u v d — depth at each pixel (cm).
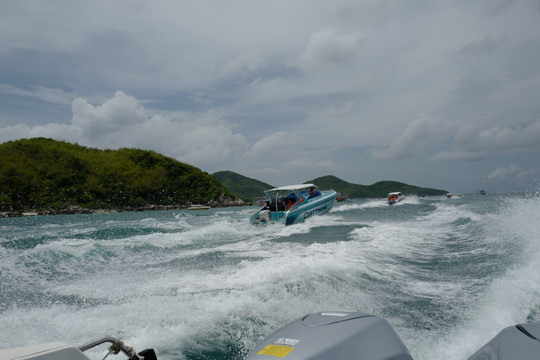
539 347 98
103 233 1359
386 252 680
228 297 412
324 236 1013
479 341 276
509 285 395
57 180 10212
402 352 119
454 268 530
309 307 376
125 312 370
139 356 132
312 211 1567
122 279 540
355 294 416
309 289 436
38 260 688
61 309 389
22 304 411
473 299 375
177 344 291
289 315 355
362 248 730
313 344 114
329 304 385
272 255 715
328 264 557
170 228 1514
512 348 102
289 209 1420
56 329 327
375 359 111
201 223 1819
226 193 12725
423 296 402
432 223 1218
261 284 462
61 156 11331
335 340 116
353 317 137
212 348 284
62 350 90
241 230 1279
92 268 635
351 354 110
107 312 371
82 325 335
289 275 499
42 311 383
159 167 12862
